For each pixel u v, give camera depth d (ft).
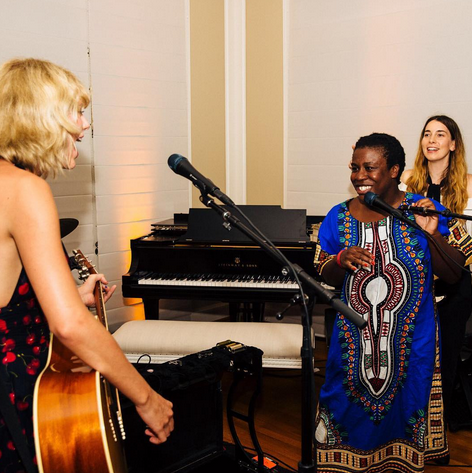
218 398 7.77
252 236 4.93
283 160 14.17
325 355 12.82
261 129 14.42
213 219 10.85
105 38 12.07
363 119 12.84
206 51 14.01
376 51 12.46
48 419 3.95
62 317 3.51
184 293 10.17
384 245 6.80
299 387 11.08
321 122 13.46
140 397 4.00
